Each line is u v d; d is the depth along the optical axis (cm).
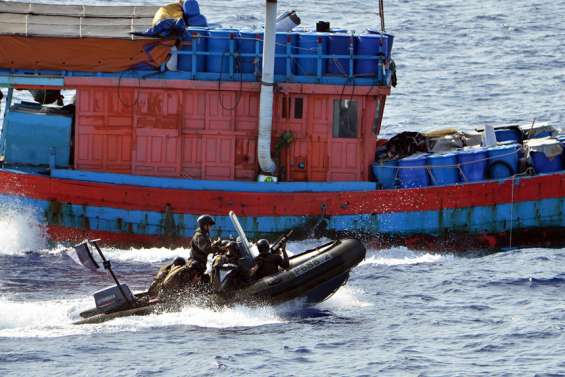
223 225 10231
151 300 8025
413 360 7062
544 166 10388
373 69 10356
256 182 10244
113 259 9931
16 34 10200
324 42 10325
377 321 7981
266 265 8038
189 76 10331
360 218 10288
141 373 6781
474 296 8769
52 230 10256
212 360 7006
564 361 7025
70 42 10225
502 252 10369
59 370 6838
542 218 10331
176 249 10262
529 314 8156
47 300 8444
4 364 6938
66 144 10394
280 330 7681
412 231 10325
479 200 10294
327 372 6844
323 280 8044
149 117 10381
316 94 10362
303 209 10238
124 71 10312
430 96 17300
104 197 10212
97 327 7675
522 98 17212
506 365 6962
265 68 10069
